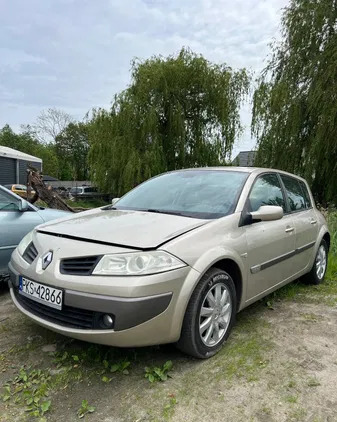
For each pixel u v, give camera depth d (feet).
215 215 10.19
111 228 9.05
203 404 7.34
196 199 11.23
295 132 44.65
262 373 8.48
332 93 40.47
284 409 7.24
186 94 71.77
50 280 8.21
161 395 7.59
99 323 7.75
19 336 10.07
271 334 10.56
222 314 9.45
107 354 9.00
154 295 7.69
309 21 43.93
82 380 8.08
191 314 8.39
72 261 8.23
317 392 7.81
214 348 9.18
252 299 10.82
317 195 44.50
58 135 197.36
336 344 10.04
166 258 8.03
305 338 10.36
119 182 66.64
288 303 13.32
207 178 12.35
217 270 9.14
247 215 10.57
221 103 70.23
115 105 67.97
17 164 84.48
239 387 7.92
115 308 7.48
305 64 44.86
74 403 7.31
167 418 6.92
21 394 7.56
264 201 12.03
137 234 8.56
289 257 12.65
